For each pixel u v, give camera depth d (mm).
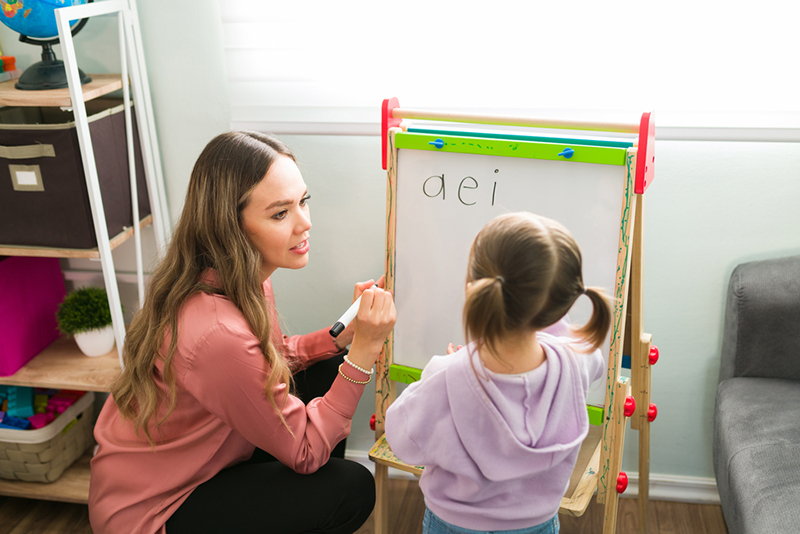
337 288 1745
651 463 1747
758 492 1227
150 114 1631
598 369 1103
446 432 964
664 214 1535
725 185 1490
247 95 1606
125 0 1499
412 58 1514
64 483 1721
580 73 1465
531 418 943
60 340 1772
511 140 1163
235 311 1132
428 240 1259
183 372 1111
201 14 1551
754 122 1426
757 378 1488
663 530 1642
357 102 1570
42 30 1409
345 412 1221
